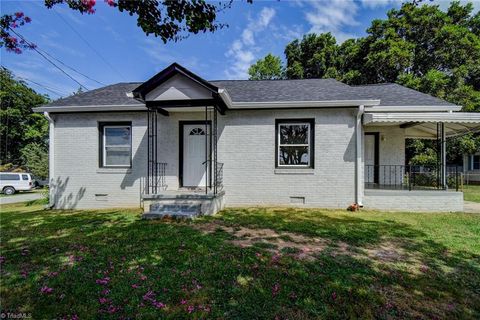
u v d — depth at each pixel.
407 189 8.10
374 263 3.50
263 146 8.05
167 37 3.35
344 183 7.77
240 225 5.61
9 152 30.16
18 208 9.05
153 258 3.67
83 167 8.49
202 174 8.39
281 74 26.62
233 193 8.14
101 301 2.55
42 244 4.37
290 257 3.68
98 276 3.10
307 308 2.46
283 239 4.58
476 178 19.83
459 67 15.83
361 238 4.65
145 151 8.34
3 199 14.59
